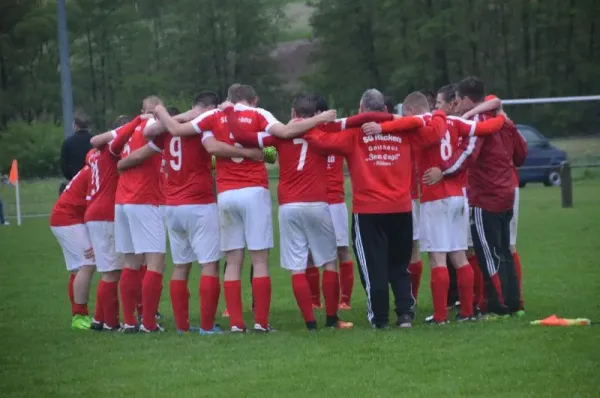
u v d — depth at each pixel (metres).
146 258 21.20
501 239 20.33
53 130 110.00
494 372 15.35
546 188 63.28
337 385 14.87
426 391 14.38
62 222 21.53
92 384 15.62
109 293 21.16
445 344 17.47
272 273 31.39
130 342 18.98
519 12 116.62
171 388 15.14
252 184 19.45
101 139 20.61
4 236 47.53
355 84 118.75
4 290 28.91
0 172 106.25
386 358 16.53
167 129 19.28
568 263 29.78
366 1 116.62
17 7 130.62
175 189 19.75
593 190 59.88
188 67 129.50
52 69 129.25
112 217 21.00
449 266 22.81
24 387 15.63
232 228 19.64
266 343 18.19
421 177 20.12
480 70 118.75
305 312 19.77
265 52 130.88
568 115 62.19
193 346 18.20
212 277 19.86
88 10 126.06
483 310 21.53
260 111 19.38
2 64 131.38
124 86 124.94
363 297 25.80
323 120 18.98
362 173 19.25
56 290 28.83
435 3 115.62
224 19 128.12
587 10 115.00
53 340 19.73
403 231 19.52
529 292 24.28
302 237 19.73
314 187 19.53
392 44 116.38
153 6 134.88
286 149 19.42
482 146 19.91
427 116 19.55
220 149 19.03
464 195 20.16
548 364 15.70
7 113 129.62
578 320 19.22
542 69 118.19
